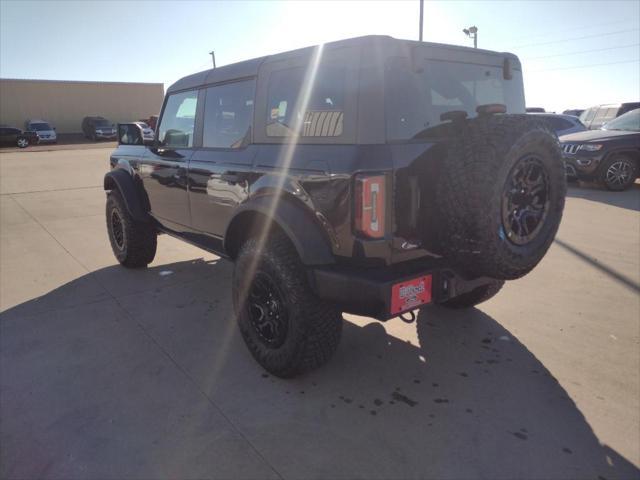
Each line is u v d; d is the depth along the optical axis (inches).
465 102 116.6
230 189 128.2
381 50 93.0
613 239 238.4
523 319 149.7
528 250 98.5
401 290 94.3
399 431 97.8
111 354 130.6
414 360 126.2
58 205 369.4
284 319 109.2
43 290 180.9
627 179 385.1
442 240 96.7
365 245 93.1
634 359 124.3
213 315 156.7
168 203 167.6
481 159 88.4
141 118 1742.1
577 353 128.0
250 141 123.9
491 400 108.0
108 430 98.5
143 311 159.9
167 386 114.8
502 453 90.9
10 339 139.5
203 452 91.9
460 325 146.4
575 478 84.5
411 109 98.7
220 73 138.1
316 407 106.3
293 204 106.0
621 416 101.3
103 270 206.1
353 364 124.6
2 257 227.5
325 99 101.6
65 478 85.5
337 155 95.7
